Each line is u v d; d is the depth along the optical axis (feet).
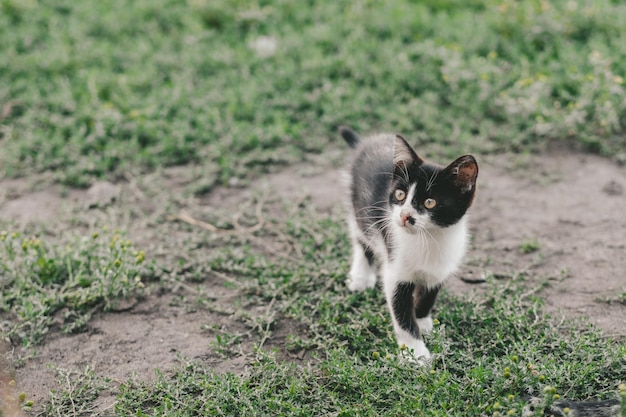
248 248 7.56
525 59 8.67
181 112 8.44
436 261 6.88
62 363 6.96
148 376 6.89
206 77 8.79
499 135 8.23
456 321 7.04
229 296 7.29
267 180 8.07
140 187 8.02
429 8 9.59
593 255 7.46
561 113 8.28
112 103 8.53
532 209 7.79
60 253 7.37
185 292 7.32
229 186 8.04
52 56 8.88
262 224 7.74
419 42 8.94
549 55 8.75
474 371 6.68
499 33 9.00
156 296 7.29
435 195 6.75
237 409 6.70
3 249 7.40
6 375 6.80
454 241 6.88
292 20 9.47
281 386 6.81
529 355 6.78
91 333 7.11
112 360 6.97
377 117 8.41
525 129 8.29
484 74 8.49
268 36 9.12
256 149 8.23
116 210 7.82
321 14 9.44
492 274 7.30
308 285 7.29
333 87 8.61
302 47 8.95
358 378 6.74
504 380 6.64
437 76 8.65
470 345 6.87
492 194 7.90
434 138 8.25
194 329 7.12
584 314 7.10
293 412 6.65
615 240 7.54
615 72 8.53
